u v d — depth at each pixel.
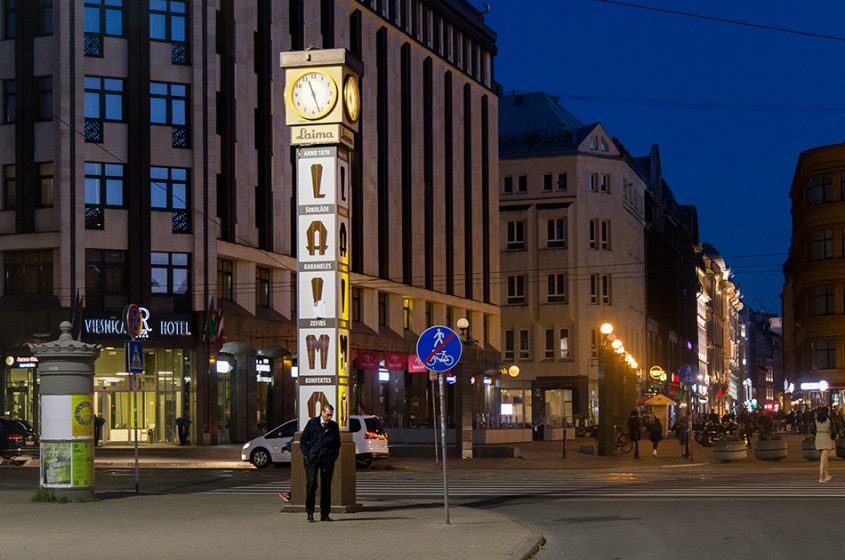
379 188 69.50
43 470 23.06
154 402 54.19
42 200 53.06
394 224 70.94
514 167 96.00
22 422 41.97
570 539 17.16
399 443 51.62
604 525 18.95
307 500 19.06
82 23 52.84
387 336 69.75
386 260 69.56
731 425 60.41
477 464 40.12
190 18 54.78
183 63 54.59
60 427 22.95
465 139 82.31
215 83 55.00
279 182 60.09
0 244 52.94
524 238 95.62
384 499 24.28
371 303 68.25
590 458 44.84
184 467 39.31
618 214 97.50
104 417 53.69
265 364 60.19
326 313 20.66
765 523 18.67
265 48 59.06
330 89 20.84
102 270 52.81
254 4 58.34
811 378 88.50
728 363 187.62
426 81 75.88
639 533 17.62
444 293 77.38
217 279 55.34
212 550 15.11
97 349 23.27
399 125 71.94
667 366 121.88
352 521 18.98
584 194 95.00
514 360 94.81
